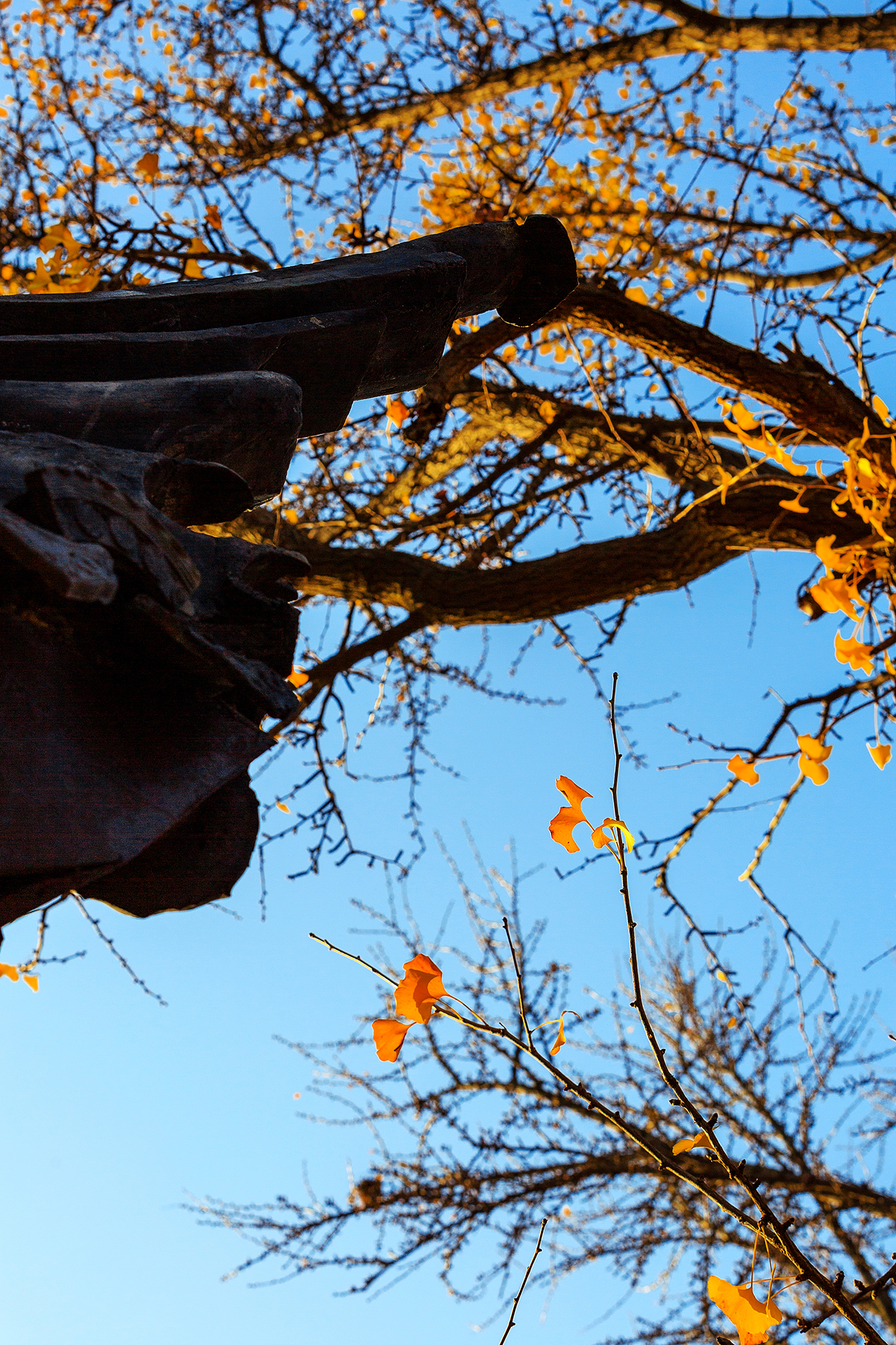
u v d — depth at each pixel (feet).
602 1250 17.19
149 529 3.88
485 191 18.10
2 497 3.62
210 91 19.17
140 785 3.81
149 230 14.52
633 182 20.57
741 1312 5.91
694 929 13.84
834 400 12.76
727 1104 18.98
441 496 18.83
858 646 9.64
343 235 15.01
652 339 13.32
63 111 16.93
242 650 4.33
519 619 15.01
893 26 16.74
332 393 6.28
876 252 17.99
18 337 4.93
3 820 3.37
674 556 14.32
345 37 17.40
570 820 6.09
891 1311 16.07
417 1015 5.85
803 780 12.61
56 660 3.76
